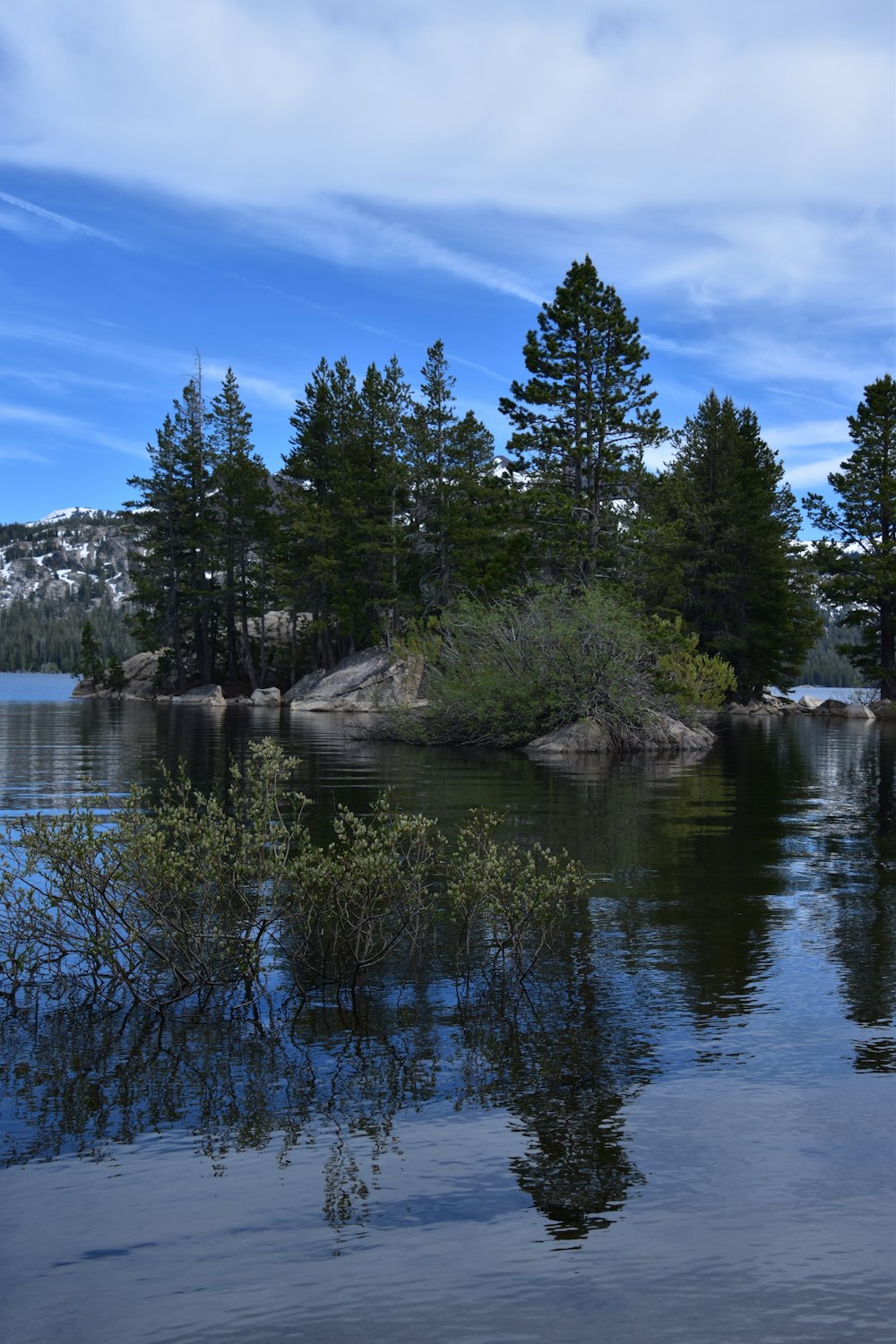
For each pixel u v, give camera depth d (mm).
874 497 60531
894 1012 5918
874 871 10383
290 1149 4102
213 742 29625
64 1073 4934
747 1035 5504
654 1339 2832
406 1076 4898
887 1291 3088
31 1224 3510
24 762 22125
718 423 66125
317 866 6996
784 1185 3797
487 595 43156
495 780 19703
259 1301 3045
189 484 75250
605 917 8320
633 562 44281
